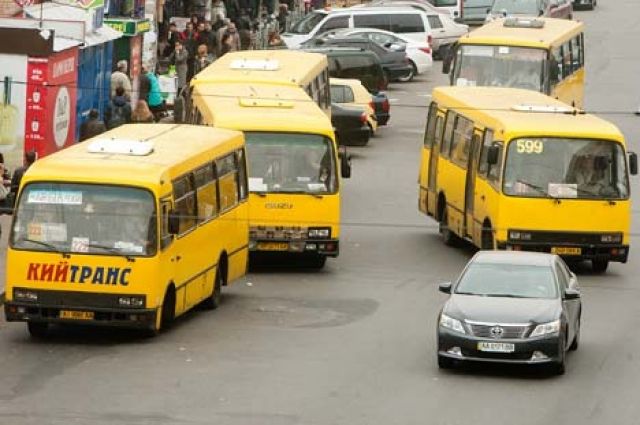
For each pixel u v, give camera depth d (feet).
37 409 149.28
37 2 296.92
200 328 189.88
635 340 188.75
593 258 228.84
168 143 198.08
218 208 202.69
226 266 207.21
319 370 169.27
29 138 265.95
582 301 212.23
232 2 448.24
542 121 231.71
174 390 158.51
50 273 177.37
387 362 174.09
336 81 344.49
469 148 243.60
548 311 167.22
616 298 215.10
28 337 183.11
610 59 483.92
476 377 167.53
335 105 340.39
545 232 227.61
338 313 200.75
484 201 233.96
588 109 394.93
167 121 329.93
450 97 257.75
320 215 224.12
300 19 481.87
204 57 357.00
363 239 256.73
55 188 179.01
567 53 336.08
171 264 183.32
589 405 156.25
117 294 177.68
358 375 167.32
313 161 224.53
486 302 169.27
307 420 147.84
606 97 414.62
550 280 173.68
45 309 178.09
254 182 222.89
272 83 253.85
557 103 247.50
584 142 228.43
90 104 299.99
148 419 146.51
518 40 320.29
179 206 186.60
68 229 178.19
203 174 196.95
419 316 200.03
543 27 337.11
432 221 274.16
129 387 159.43
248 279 223.10
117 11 346.95
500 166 228.02
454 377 167.22
